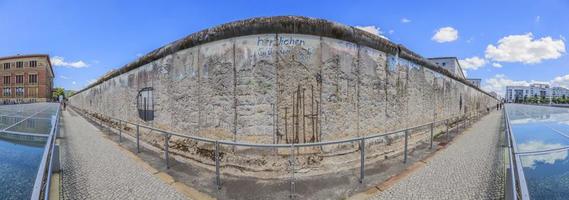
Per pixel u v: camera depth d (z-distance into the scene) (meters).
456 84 13.39
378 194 4.38
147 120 8.41
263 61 5.60
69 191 4.44
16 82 63.62
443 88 11.30
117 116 11.27
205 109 6.14
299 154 5.49
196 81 6.39
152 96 8.15
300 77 5.65
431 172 5.43
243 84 5.65
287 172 5.25
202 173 5.28
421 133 8.94
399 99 7.73
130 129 9.54
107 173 5.30
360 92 6.44
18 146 5.86
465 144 8.45
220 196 4.28
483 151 7.37
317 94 5.74
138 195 4.29
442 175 5.25
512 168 3.36
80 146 7.80
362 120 6.45
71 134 10.16
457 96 13.61
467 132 11.34
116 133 10.31
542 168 4.87
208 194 4.34
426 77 9.50
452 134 10.58
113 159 6.29
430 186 4.70
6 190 3.87
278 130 5.55
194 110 6.41
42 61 62.72
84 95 21.41
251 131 5.58
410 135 8.18
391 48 7.32
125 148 7.48
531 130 8.91
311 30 5.68
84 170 5.48
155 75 8.00
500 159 6.44
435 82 10.36
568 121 11.48
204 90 6.18
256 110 5.59
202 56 6.28
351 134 6.18
